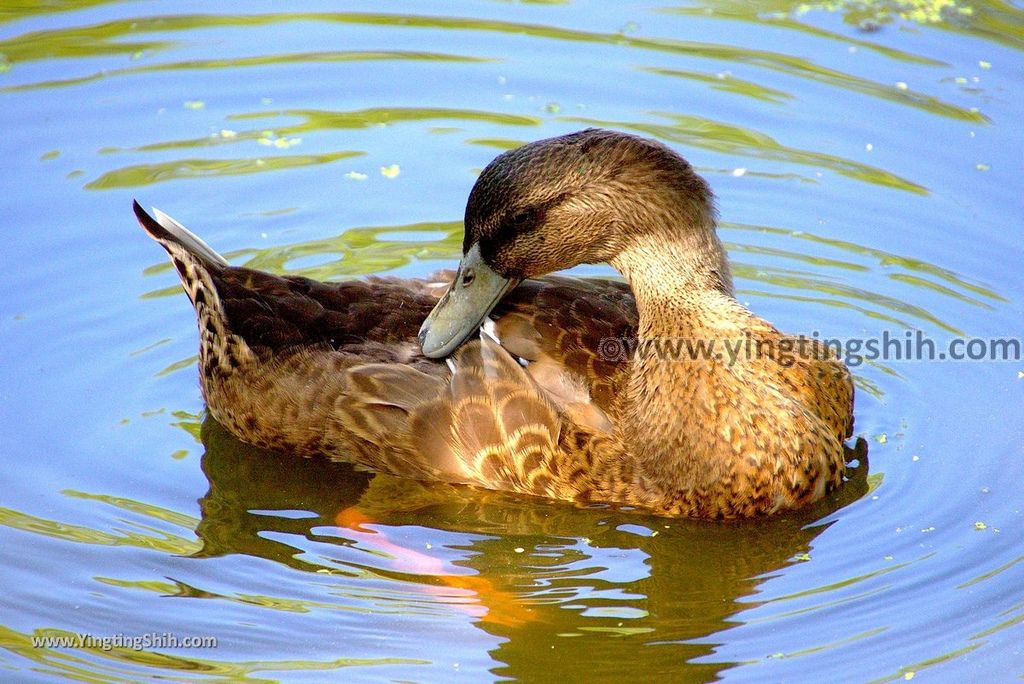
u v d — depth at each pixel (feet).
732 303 37.42
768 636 31.68
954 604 32.40
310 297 39.52
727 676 30.37
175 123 54.03
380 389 37.68
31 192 49.65
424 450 37.58
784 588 33.45
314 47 58.90
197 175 51.21
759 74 56.03
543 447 36.19
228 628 32.01
